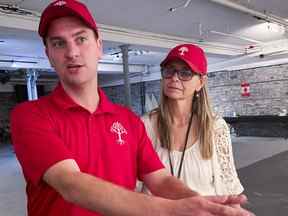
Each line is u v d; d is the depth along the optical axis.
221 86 10.33
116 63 10.28
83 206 0.60
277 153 6.23
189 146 1.37
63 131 0.79
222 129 1.40
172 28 6.37
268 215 3.08
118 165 0.84
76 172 0.65
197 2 4.89
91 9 4.92
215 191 1.33
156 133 1.41
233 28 6.60
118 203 0.57
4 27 4.55
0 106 13.32
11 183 5.26
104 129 0.85
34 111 0.78
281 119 8.38
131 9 5.06
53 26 0.79
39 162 0.68
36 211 0.76
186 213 0.54
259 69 9.40
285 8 5.46
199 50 1.43
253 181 4.30
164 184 0.89
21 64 8.41
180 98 1.38
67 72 0.81
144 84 12.03
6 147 10.77
